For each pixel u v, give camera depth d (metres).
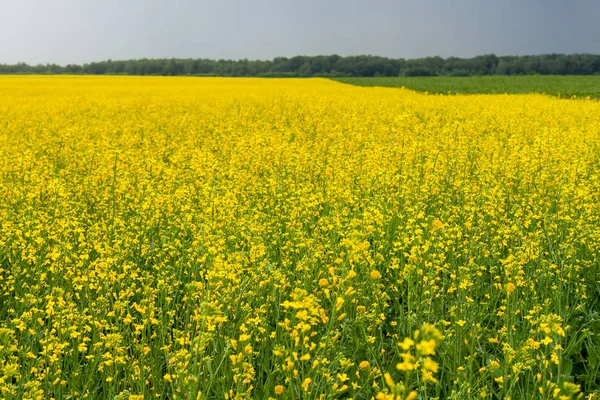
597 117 20.77
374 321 5.23
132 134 18.55
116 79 59.44
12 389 3.85
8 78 63.00
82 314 4.94
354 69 122.88
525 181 10.03
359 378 4.59
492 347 5.36
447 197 9.40
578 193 8.42
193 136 17.45
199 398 3.27
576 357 5.36
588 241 7.29
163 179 10.34
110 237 7.33
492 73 113.94
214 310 4.42
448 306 5.78
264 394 4.57
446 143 12.70
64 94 36.03
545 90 43.19
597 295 6.57
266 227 7.52
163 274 6.02
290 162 10.77
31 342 4.84
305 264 6.15
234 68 133.62
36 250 6.60
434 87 51.69
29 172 10.50
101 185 10.48
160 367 4.77
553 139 13.32
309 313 4.30
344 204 8.74
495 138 15.81
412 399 2.43
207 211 7.25
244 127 20.16
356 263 5.95
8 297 6.43
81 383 4.82
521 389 4.58
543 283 6.45
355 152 13.02
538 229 8.14
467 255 6.74
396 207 8.27
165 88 43.25
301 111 23.83
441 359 5.01
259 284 5.54
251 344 5.05
